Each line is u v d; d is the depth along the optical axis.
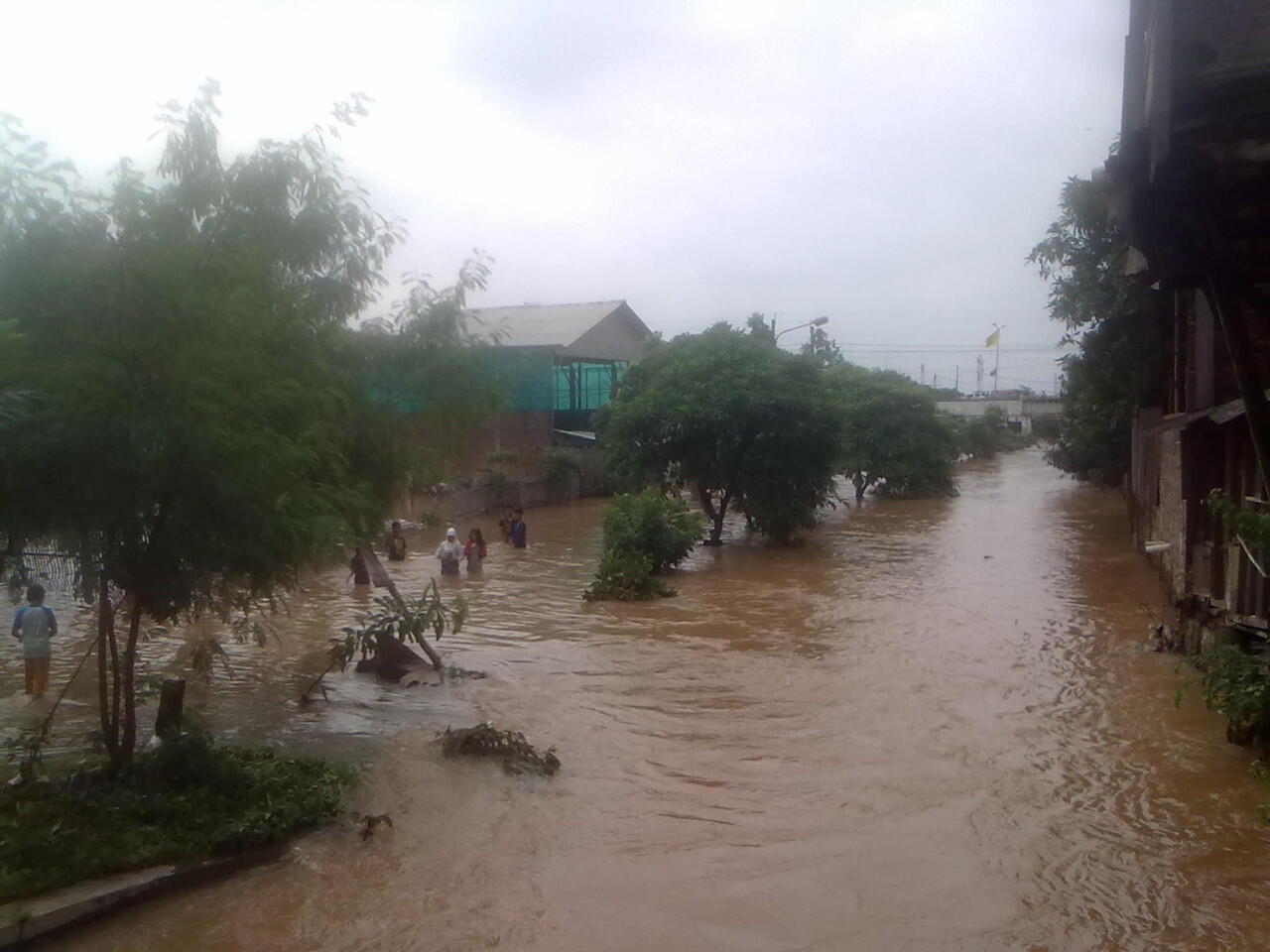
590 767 10.07
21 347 7.56
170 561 8.25
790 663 14.20
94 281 7.75
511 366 23.16
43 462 7.37
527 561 25.22
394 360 12.66
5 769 9.55
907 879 7.50
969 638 15.82
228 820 7.99
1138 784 9.40
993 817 8.66
